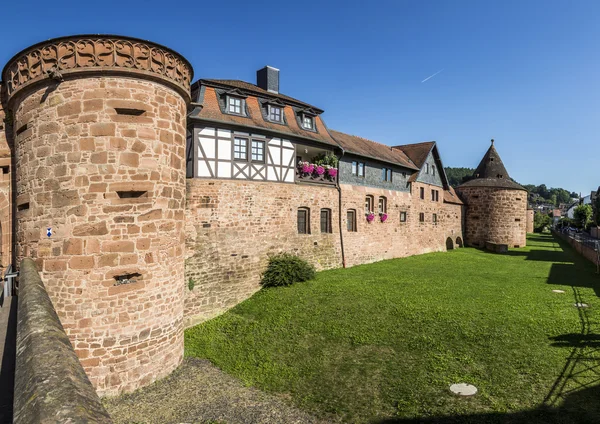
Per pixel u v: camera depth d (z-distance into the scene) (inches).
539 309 423.8
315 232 656.4
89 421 84.6
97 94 288.7
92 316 287.7
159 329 316.8
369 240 788.6
